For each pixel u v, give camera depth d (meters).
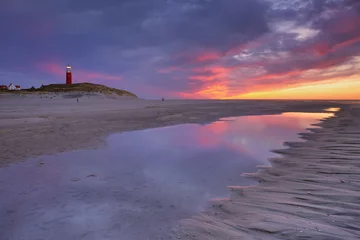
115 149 8.62
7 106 33.25
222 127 14.50
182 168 6.41
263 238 2.95
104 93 74.62
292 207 3.73
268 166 6.40
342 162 6.02
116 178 5.64
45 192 4.81
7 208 4.13
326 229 3.02
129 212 3.97
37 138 10.08
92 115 20.67
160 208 4.10
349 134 9.83
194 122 17.17
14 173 5.93
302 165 6.09
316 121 16.59
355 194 4.03
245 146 9.06
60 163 6.80
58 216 3.86
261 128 13.83
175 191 4.85
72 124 14.42
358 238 2.80
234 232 3.17
